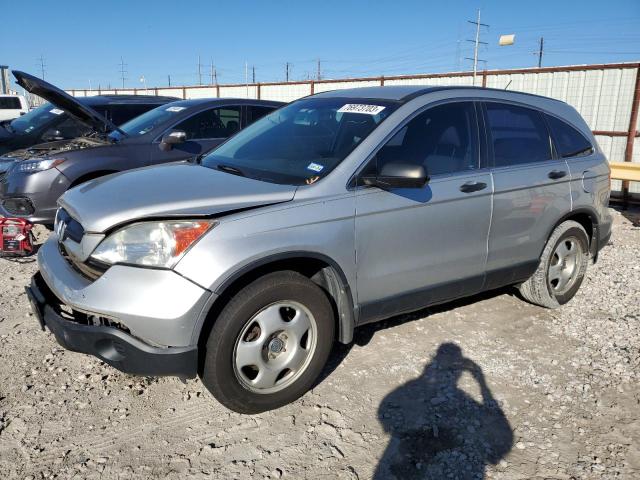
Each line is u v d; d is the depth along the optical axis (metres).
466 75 12.30
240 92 19.78
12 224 5.81
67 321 2.84
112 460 2.71
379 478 2.64
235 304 2.81
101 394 3.25
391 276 3.43
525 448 2.86
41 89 5.65
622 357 3.80
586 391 3.38
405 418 3.08
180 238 2.70
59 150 6.32
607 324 4.35
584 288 5.19
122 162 6.34
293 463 2.72
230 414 3.09
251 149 3.84
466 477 2.65
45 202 6.00
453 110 3.85
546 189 4.24
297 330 3.05
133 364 2.70
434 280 3.68
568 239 4.59
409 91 3.85
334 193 3.14
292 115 4.12
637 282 5.36
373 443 2.88
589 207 4.62
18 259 5.80
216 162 3.81
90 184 3.46
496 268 4.05
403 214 3.39
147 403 3.18
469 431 2.98
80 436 2.88
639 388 3.42
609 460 2.77
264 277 2.89
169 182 3.19
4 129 8.54
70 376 3.43
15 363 3.56
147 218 2.75
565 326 4.31
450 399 3.27
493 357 3.78
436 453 2.81
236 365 2.88
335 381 3.43
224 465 2.70
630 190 9.80
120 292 2.67
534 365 3.69
